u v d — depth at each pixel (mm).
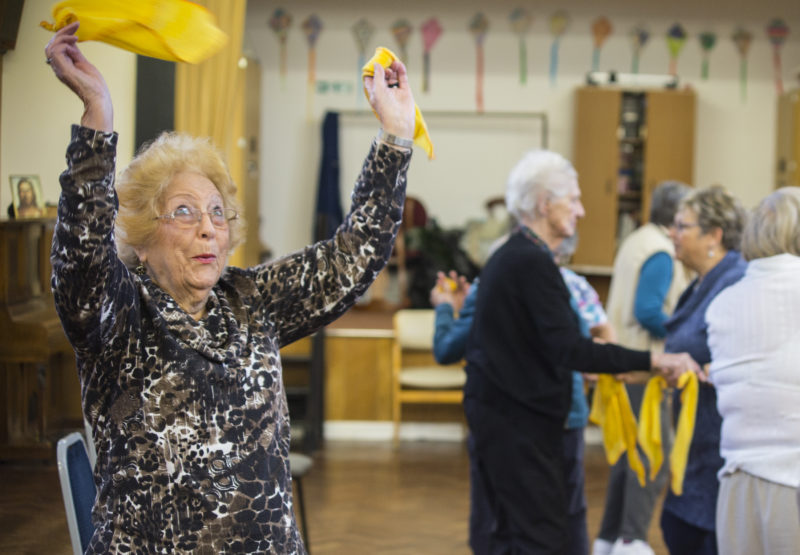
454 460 5973
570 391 2684
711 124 8859
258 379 1454
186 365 1396
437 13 8711
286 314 1584
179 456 1375
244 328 1498
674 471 2590
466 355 2807
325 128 8531
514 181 2822
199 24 1414
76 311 1306
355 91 8727
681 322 2846
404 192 1624
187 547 1363
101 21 1380
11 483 2521
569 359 2562
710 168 8883
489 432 2672
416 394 6328
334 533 4375
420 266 8258
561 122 8781
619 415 2883
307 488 5203
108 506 1391
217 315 1483
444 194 8773
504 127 8766
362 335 6586
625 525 3633
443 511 4785
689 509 2701
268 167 8727
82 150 1270
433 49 8742
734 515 2125
